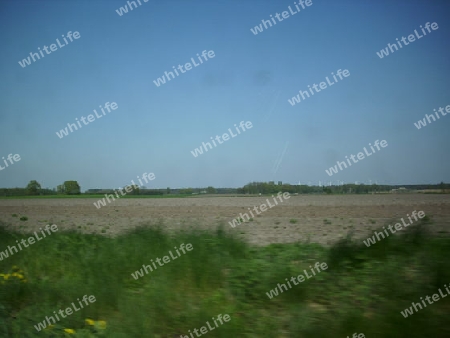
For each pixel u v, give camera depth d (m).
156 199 72.69
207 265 9.50
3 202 59.19
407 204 38.03
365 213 27.61
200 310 7.50
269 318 7.38
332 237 15.46
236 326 7.02
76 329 7.46
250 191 83.94
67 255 12.02
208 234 12.77
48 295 8.88
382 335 6.29
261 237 15.71
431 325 6.31
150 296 8.20
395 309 6.80
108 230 20.11
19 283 9.48
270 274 8.77
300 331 6.62
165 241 12.27
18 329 7.21
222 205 45.34
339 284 8.47
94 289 8.86
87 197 84.25
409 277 8.14
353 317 6.66
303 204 42.12
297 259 10.44
